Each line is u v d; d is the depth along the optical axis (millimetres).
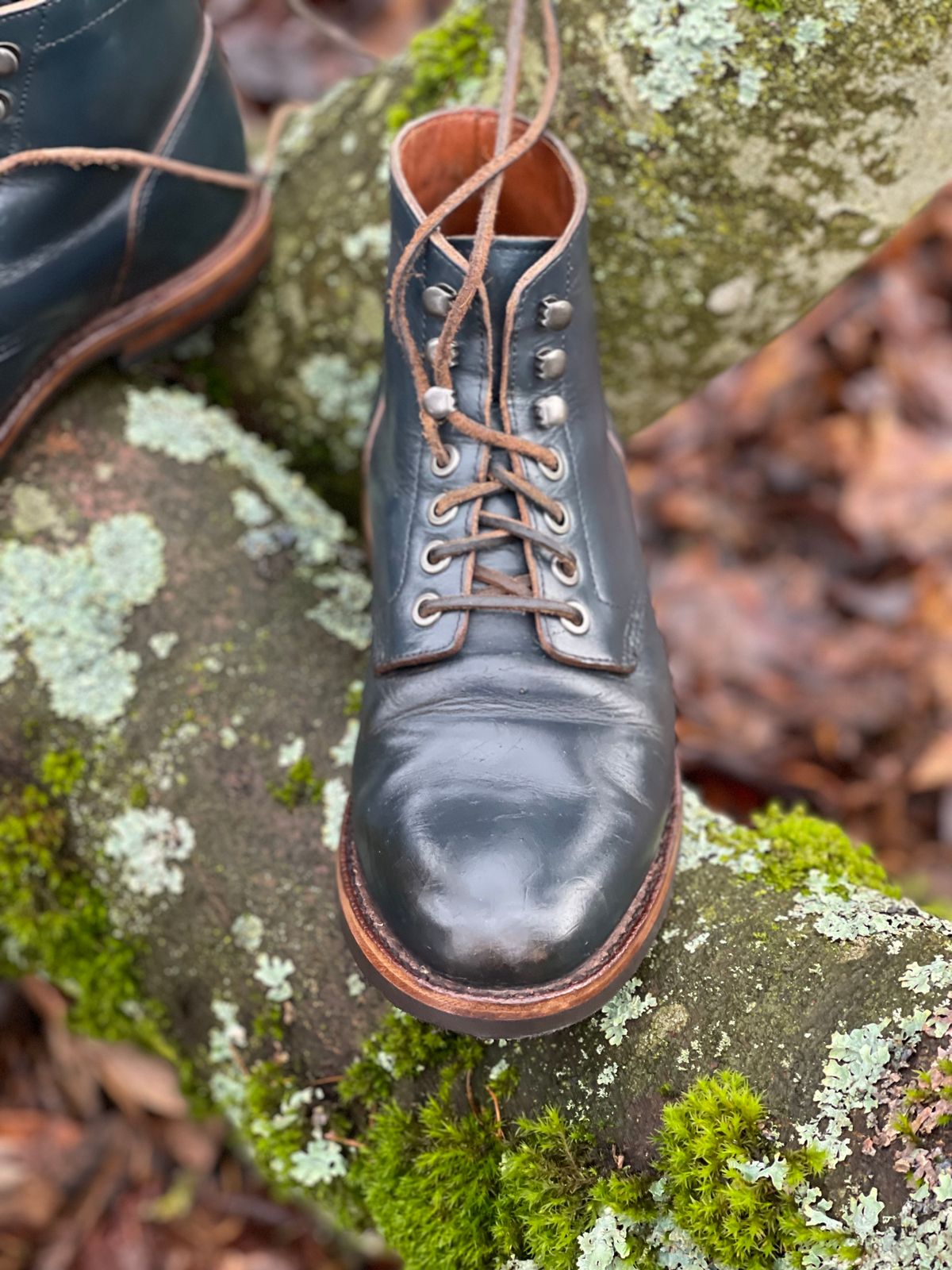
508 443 624
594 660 620
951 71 660
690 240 718
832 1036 557
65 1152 814
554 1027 568
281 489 769
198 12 701
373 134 769
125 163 687
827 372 1043
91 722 696
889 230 719
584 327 640
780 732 934
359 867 604
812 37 661
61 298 700
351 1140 644
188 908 678
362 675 710
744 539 1005
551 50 645
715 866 636
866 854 653
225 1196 810
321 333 789
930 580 963
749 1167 549
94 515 724
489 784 584
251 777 684
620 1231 569
